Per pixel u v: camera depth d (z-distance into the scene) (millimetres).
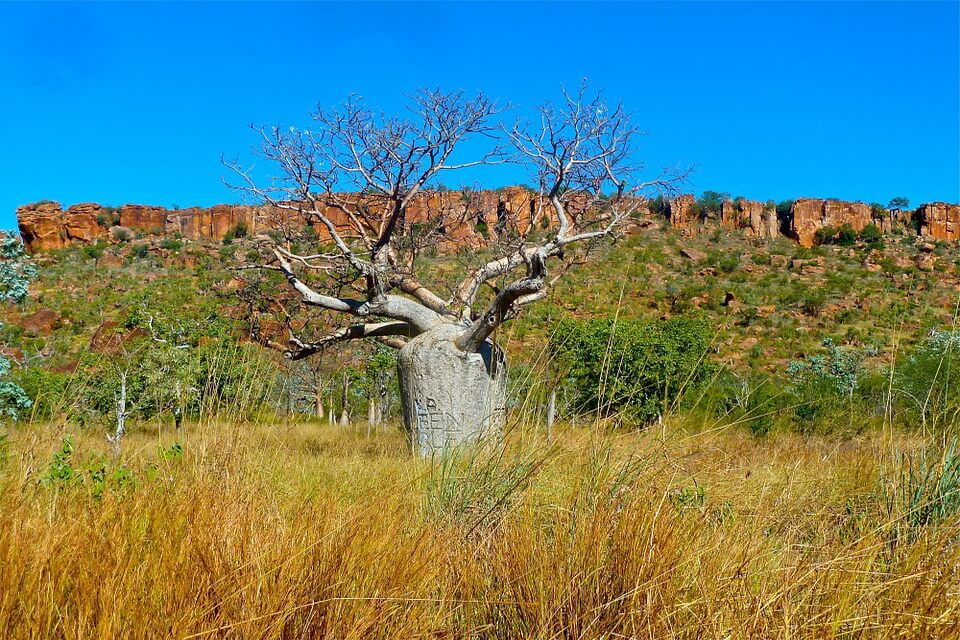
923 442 3416
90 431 4625
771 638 2275
